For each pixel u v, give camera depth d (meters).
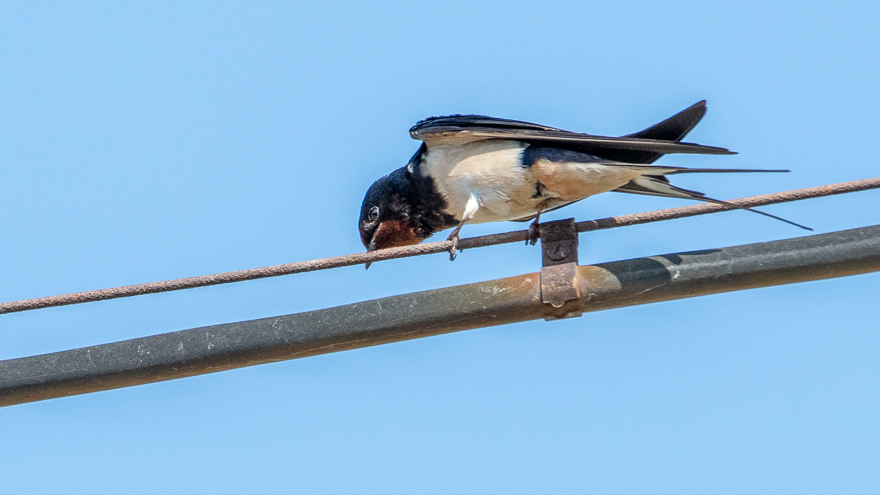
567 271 9.06
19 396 9.74
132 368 9.58
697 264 8.80
